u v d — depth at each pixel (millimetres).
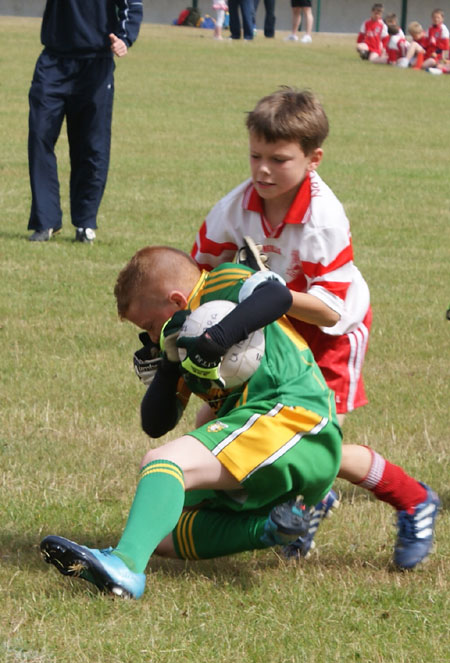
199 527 8680
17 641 7500
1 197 27859
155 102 48719
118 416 12906
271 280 8359
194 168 33844
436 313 18984
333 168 35656
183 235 24312
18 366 14734
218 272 8664
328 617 8039
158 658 7352
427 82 63312
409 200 30875
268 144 9055
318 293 9312
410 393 14453
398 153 39750
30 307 17812
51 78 22109
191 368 8156
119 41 21875
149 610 8016
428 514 9109
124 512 10133
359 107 51656
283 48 75875
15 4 99438
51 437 12102
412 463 11719
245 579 8805
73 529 9766
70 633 7633
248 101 50812
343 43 85250
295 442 8281
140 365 9141
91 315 17547
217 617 7996
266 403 8352
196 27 90375
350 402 9969
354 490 11117
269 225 9547
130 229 24719
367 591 8578
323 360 9836
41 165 22766
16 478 10836
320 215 9375
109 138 22781
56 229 23266
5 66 56031
